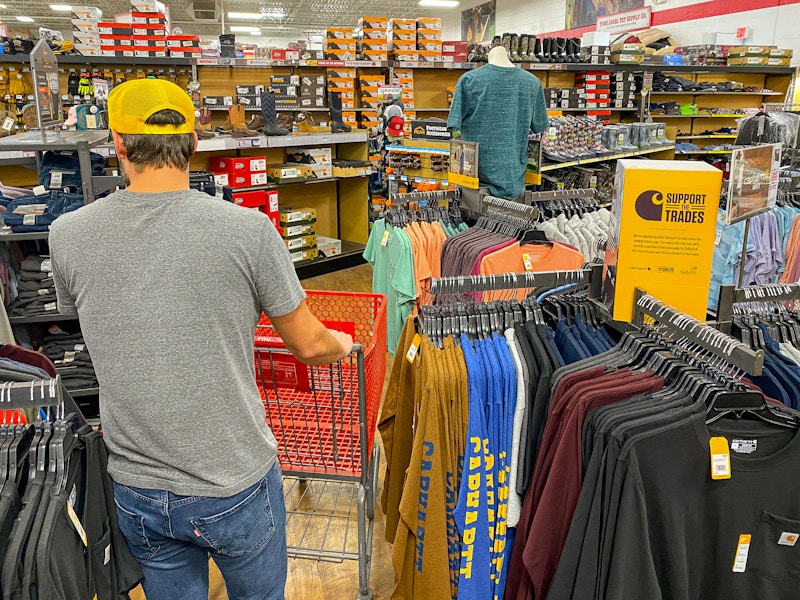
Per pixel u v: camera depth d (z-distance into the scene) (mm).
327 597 2275
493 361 1723
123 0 17859
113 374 1238
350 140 6664
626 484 1347
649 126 7406
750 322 1929
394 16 20844
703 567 1450
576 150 6383
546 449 1624
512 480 1762
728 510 1409
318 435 2199
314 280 6551
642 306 1646
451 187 4914
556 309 2041
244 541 1374
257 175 5949
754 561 1445
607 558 1417
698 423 1349
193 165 6020
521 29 15695
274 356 1949
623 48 8359
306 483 2936
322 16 20547
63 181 3275
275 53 7102
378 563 2430
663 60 8938
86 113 4043
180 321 1206
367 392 2262
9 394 1208
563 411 1563
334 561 2256
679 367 1539
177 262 1198
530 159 4176
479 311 1960
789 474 1393
